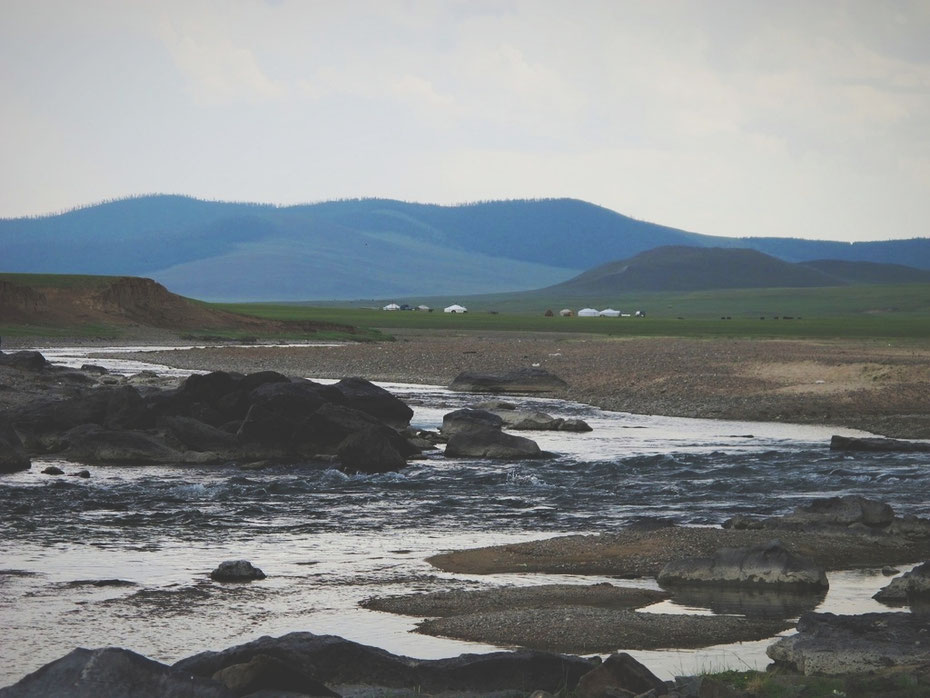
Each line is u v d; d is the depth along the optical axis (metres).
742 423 159.00
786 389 185.12
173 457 117.50
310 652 41.91
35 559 68.62
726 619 54.44
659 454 121.38
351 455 114.69
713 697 38.34
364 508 89.75
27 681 33.84
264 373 137.50
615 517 85.44
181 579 63.34
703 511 87.81
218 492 96.81
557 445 133.25
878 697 38.31
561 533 78.88
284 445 120.06
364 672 41.97
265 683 37.81
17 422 127.38
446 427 140.88
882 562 69.56
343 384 143.88
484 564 67.94
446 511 88.44
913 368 194.75
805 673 43.50
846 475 106.12
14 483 100.75
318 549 72.75
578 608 55.66
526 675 41.88
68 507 88.06
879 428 150.62
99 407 129.25
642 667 40.50
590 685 39.88
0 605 56.72
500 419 142.62
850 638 46.16
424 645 49.72
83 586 61.19
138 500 92.12
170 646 49.53
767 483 102.25
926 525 78.06
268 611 56.06
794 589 61.56
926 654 43.72
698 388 191.00
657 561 68.12
